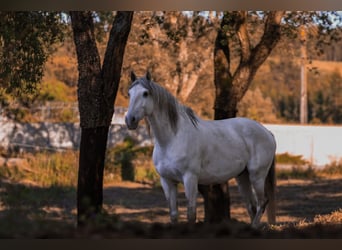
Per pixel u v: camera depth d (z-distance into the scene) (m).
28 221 6.79
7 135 31.12
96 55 10.05
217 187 12.73
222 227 6.93
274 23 12.59
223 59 13.09
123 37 10.06
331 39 14.60
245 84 12.88
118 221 6.78
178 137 9.50
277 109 68.38
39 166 24.22
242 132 10.70
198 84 33.03
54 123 32.09
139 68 25.11
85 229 6.48
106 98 10.07
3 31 11.69
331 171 28.97
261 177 10.92
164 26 14.79
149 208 17.73
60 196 18.92
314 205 18.27
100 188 10.19
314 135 33.34
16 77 12.52
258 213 10.98
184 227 6.94
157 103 9.31
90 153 10.07
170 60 28.80
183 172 9.56
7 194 15.14
